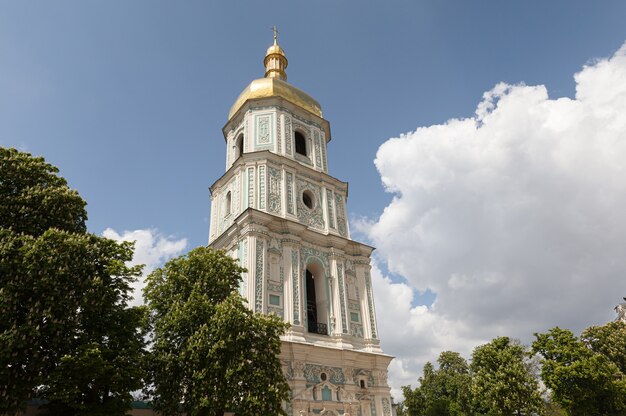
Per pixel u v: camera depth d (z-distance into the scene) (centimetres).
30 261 1636
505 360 3803
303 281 3136
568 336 3688
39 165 2016
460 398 5081
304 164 3738
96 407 1617
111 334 1769
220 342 1928
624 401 3456
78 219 2062
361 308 3388
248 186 3350
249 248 2938
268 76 4638
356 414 2830
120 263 1872
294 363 2700
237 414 1919
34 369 1533
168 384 1994
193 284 2256
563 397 3494
